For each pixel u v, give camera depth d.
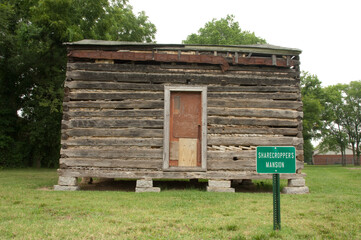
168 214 5.94
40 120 22.80
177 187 10.88
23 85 22.81
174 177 9.36
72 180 9.37
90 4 19.48
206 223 5.21
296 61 10.23
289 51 10.10
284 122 9.89
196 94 9.96
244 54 10.23
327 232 4.85
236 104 9.84
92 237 4.33
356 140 53.81
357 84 53.09
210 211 6.26
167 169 9.36
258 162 4.79
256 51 10.03
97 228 4.79
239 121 9.76
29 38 19.09
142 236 4.43
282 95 10.05
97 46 9.84
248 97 9.95
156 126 9.61
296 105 9.99
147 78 9.86
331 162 62.44
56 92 21.31
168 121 9.60
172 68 10.01
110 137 9.58
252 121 9.79
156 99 9.79
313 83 42.66
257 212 6.21
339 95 49.47
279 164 4.76
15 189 9.05
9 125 22.27
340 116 53.53
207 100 9.80
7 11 19.34
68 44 9.75
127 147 9.53
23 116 23.70
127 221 5.27
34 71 22.44
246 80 10.05
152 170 9.45
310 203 7.31
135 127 9.61
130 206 6.70
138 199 7.59
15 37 20.41
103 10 20.53
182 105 9.90
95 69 9.83
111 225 5.01
